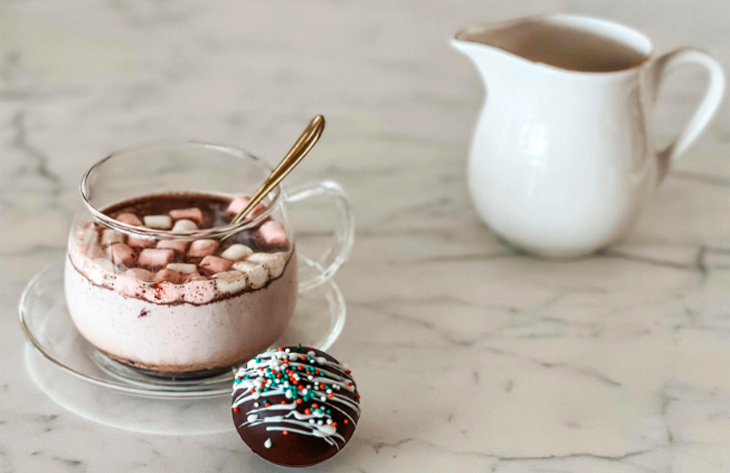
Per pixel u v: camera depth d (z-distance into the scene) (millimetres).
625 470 615
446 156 870
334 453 604
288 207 801
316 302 706
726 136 898
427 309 711
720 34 1072
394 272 742
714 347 689
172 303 617
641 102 715
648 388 661
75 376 650
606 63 753
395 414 640
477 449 623
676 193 826
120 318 621
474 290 729
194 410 639
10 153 832
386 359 673
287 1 1135
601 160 710
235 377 616
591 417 643
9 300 697
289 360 612
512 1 1153
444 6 1140
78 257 630
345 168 846
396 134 895
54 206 779
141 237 621
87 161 829
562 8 1124
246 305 630
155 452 615
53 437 619
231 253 632
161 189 685
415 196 819
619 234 744
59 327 673
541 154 714
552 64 762
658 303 722
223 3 1120
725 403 654
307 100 934
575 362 676
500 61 712
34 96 908
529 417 641
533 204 725
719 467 618
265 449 596
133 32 1027
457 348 683
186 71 965
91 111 894
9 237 745
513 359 677
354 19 1102
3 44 980
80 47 988
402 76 982
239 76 963
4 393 640
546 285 735
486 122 740
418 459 616
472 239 778
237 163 681
